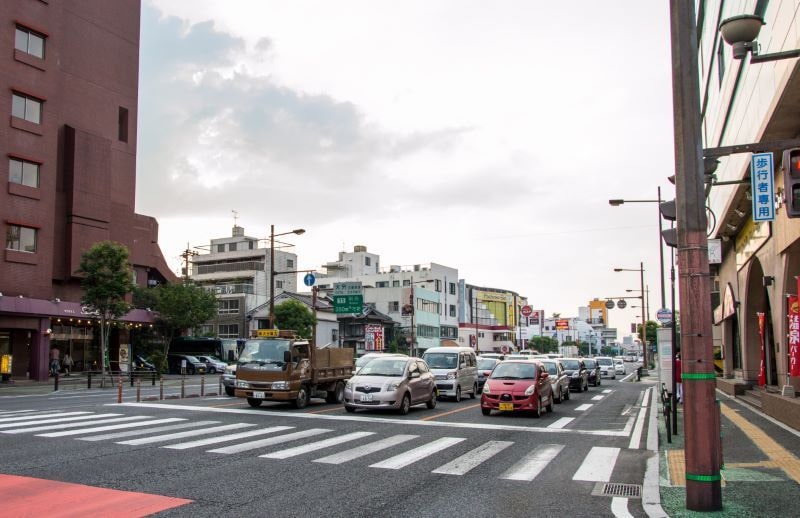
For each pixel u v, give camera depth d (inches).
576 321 5610.2
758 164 491.2
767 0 589.6
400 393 716.0
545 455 449.7
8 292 1453.0
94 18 1863.9
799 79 496.1
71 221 1674.5
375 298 3019.2
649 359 3467.0
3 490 320.2
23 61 1513.3
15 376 1478.8
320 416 678.5
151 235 2117.4
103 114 1872.5
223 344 2244.1
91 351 1818.4
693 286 292.7
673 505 297.3
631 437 546.6
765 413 688.4
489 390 722.2
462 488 338.6
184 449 448.8
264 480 349.4
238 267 2947.8
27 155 1512.1
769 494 315.9
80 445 462.6
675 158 303.6
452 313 3400.6
